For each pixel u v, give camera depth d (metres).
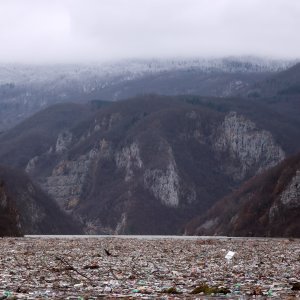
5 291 41.19
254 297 39.59
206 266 65.06
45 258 76.19
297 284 44.31
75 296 39.91
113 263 69.12
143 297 39.16
